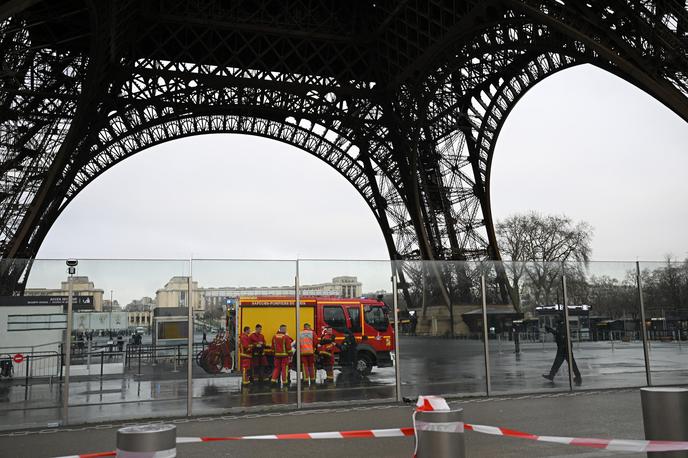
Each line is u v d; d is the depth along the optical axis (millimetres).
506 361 23516
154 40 47688
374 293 22344
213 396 20281
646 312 25828
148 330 19906
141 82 49562
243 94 52469
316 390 21328
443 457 7566
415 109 50125
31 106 42844
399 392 22047
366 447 14625
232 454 14000
